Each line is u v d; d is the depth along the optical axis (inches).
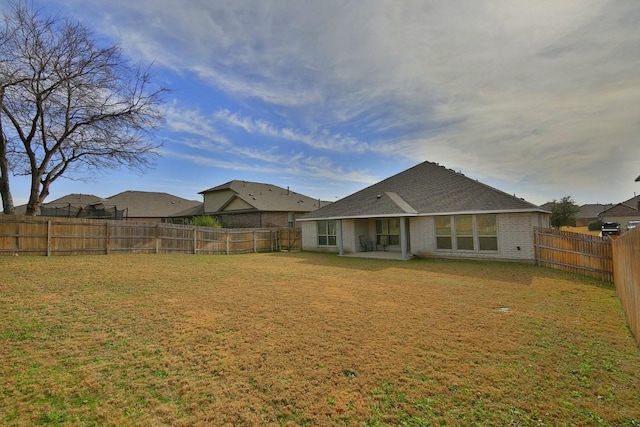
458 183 663.1
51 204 1132.5
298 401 134.0
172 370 160.7
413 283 378.3
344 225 748.0
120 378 152.4
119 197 1416.1
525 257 525.0
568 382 147.6
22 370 157.9
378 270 481.1
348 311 261.0
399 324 228.5
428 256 627.8
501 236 549.6
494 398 134.8
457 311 260.5
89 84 553.0
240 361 170.4
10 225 469.7
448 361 169.6
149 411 127.2
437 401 133.1
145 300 288.2
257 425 119.3
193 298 299.7
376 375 155.2
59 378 151.2
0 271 369.7
